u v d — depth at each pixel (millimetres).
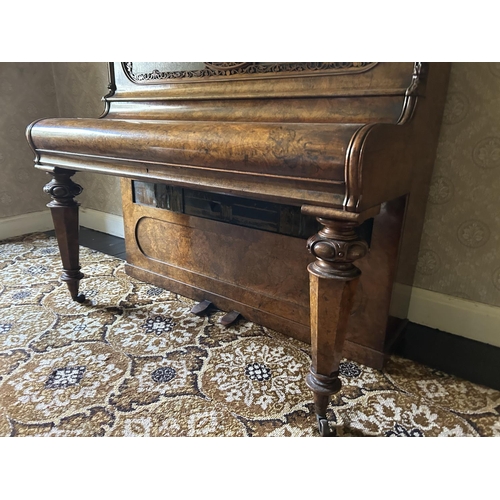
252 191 940
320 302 925
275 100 1199
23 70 2625
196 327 1603
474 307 1528
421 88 1027
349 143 763
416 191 1245
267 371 1325
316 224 1354
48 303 1790
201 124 1023
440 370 1352
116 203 2713
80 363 1356
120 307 1763
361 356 1376
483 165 1384
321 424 1046
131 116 1553
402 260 1302
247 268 1602
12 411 1130
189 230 1748
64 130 1324
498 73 1287
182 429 1072
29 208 2867
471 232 1468
